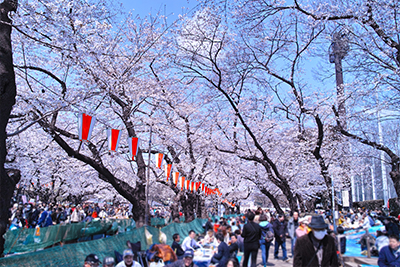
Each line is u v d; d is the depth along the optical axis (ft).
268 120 69.41
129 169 75.36
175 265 22.40
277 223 36.35
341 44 46.44
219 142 70.08
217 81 62.18
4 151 24.04
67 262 19.80
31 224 52.75
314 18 46.73
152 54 49.03
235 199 121.70
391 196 135.95
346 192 42.34
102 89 39.93
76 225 34.35
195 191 65.87
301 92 62.64
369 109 52.44
